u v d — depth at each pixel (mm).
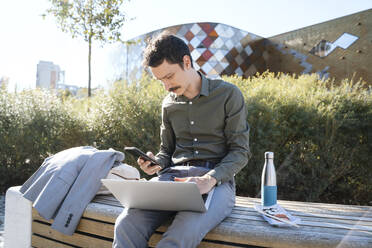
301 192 1985
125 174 2096
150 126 3967
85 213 1787
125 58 11812
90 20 6414
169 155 1869
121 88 4605
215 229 1379
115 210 1683
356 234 1199
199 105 1650
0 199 4246
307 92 3844
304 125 3303
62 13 6355
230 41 10180
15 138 4645
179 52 1535
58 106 4980
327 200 2137
